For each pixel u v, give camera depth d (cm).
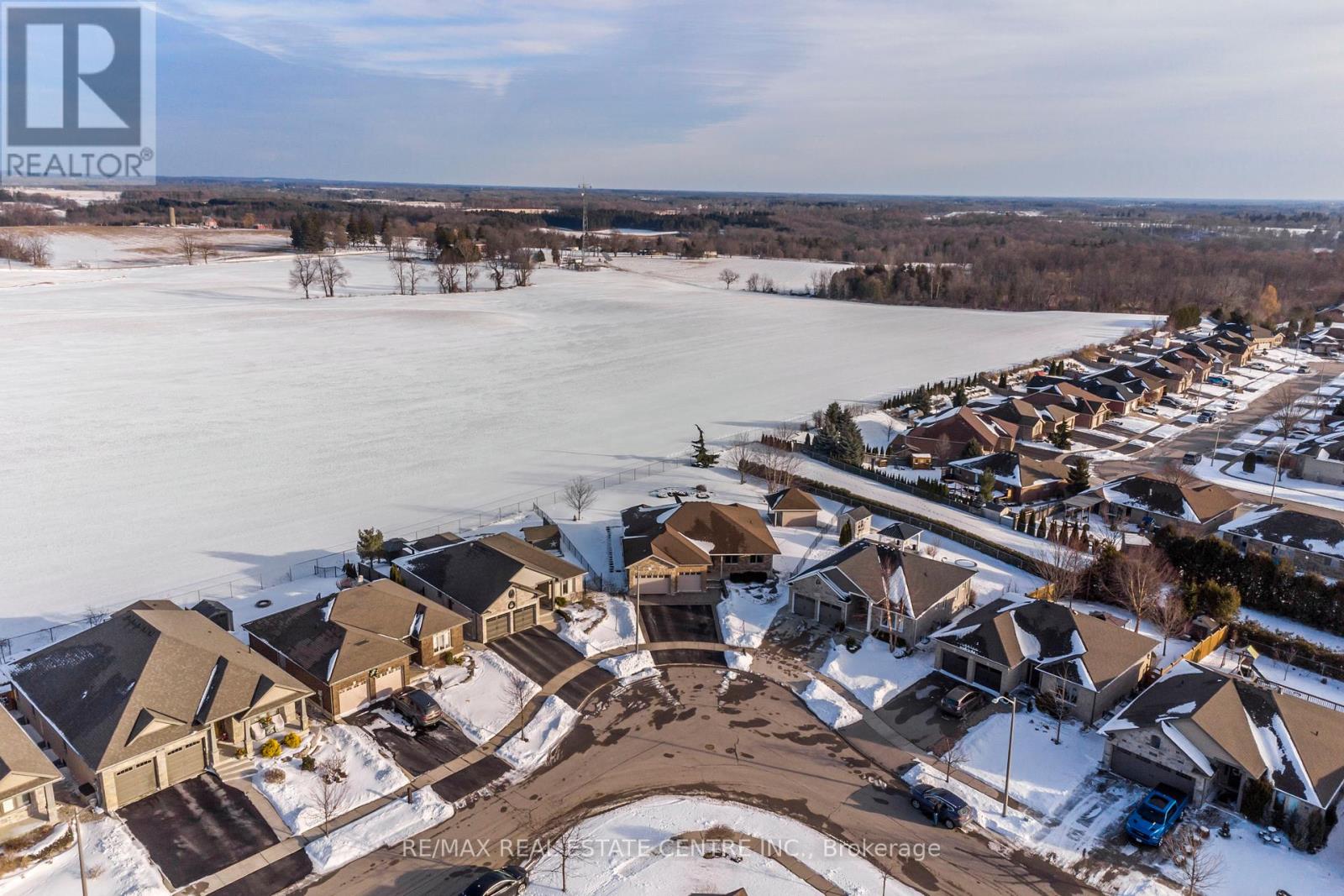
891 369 13012
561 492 7456
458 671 4600
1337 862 3369
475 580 5075
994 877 3275
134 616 4234
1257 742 3725
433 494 7419
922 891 3192
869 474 8181
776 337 15725
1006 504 7494
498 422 9750
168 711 3638
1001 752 4044
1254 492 7925
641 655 4841
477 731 4109
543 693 4450
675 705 4369
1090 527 6956
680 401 10888
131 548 6262
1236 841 3469
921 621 5009
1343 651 4991
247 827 3428
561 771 3838
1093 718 4275
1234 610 5053
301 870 3222
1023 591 5694
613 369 12681
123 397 10300
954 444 8675
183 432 9056
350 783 3709
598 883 3175
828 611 5275
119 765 3431
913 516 6969
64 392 10406
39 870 3134
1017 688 4553
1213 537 6116
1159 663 4781
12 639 4925
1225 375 12862
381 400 10619
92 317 15062
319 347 13638
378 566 5762
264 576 5788
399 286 19950
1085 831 3528
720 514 6069
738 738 4106
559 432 9350
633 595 5538
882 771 3894
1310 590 5291
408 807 3575
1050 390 10681
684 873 3228
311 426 9425
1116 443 9581
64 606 5362
